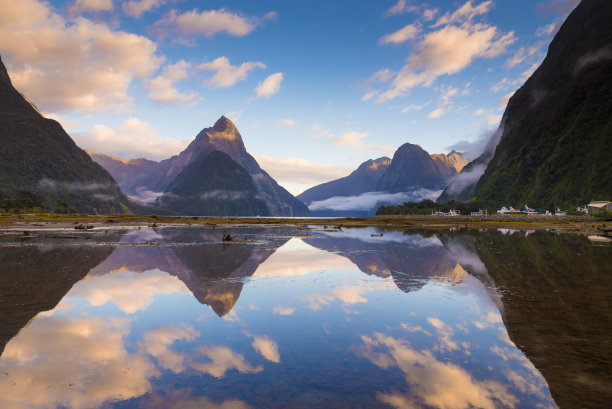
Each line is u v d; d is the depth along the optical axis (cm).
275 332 1231
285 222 13188
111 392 805
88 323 1323
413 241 5209
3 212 15612
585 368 916
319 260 3058
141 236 5753
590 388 810
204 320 1367
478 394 796
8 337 1166
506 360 981
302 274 2386
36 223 9844
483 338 1159
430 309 1519
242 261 2953
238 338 1173
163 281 2108
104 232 6662
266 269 2580
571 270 2477
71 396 786
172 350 1068
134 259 2986
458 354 1030
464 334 1202
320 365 958
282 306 1571
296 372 913
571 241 5166
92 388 824
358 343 1128
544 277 2228
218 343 1127
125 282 2067
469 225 11938
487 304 1581
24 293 1762
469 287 1952
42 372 909
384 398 779
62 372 909
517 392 802
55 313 1443
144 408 737
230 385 840
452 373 905
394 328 1270
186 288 1927
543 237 6100
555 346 1068
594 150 19100
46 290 1834
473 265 2770
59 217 13775
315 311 1495
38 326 1280
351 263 2894
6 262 2750
